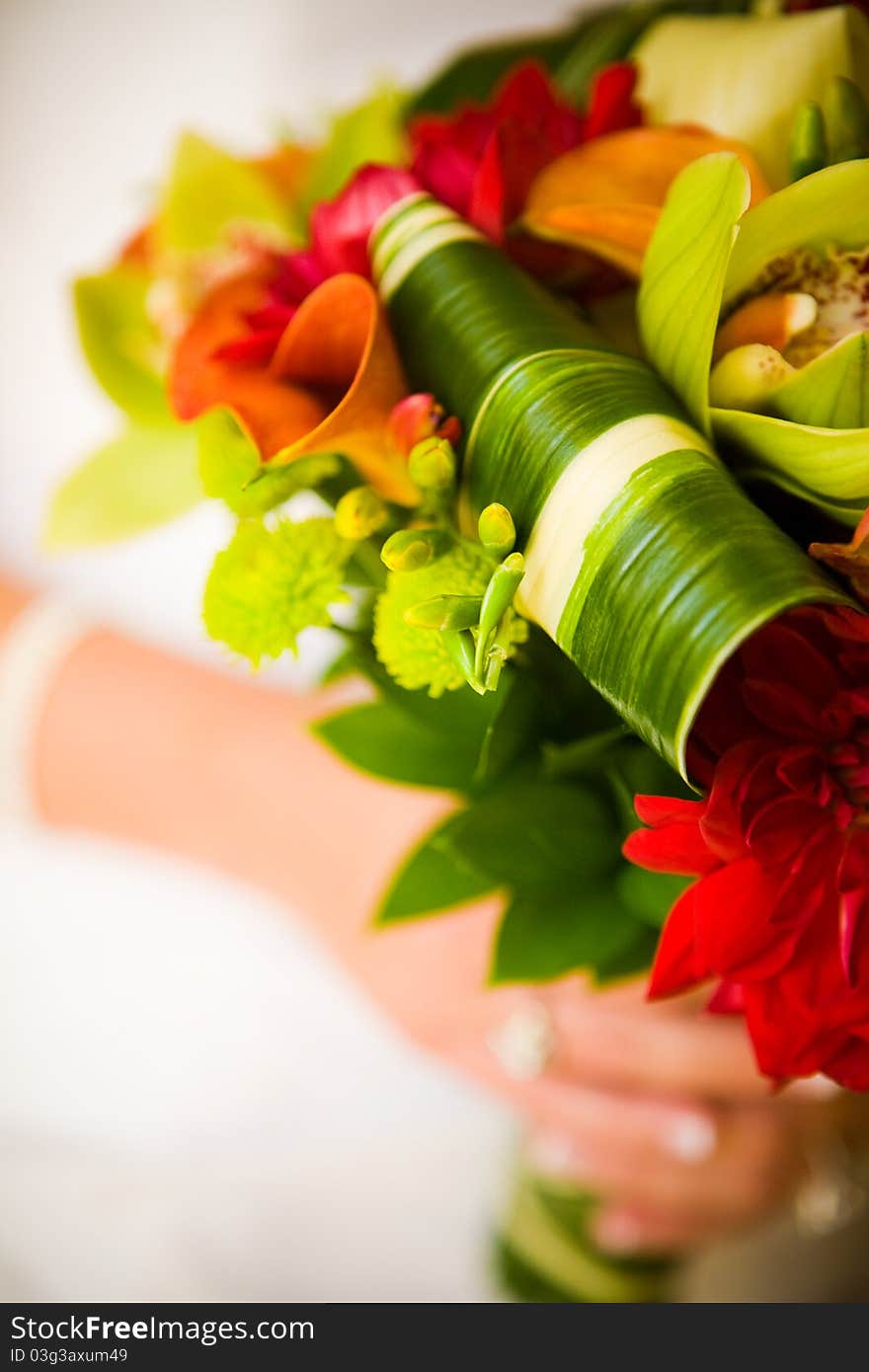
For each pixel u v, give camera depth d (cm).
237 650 45
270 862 73
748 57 49
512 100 49
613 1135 68
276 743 72
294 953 115
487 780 49
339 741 50
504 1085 70
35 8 104
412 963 68
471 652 41
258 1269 90
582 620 40
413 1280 89
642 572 39
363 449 45
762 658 41
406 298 45
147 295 53
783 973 42
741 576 38
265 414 45
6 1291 84
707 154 44
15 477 113
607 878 50
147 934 116
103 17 103
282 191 55
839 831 42
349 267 46
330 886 71
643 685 39
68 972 116
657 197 46
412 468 43
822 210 42
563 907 51
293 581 45
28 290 109
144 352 53
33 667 76
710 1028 65
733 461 43
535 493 41
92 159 106
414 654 44
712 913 41
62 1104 115
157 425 52
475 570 43
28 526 114
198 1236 90
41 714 75
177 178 54
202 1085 115
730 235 41
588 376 42
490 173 45
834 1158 72
